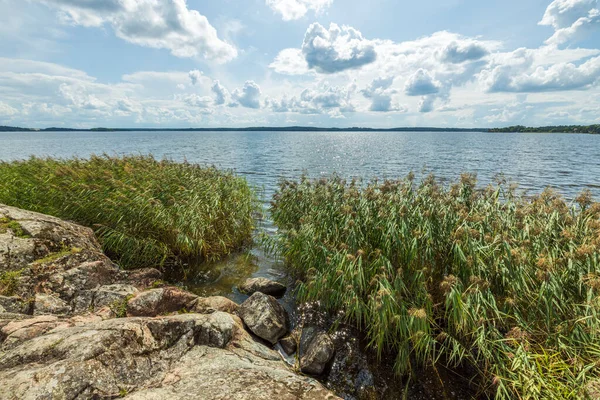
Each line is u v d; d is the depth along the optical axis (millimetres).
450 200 6918
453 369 5277
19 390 2908
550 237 6035
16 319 4625
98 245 8680
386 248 6527
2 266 5984
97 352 3561
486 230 6238
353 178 9836
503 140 120625
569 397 3988
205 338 4812
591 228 5578
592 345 4430
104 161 13969
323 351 5406
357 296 6062
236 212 11938
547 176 29188
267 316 6230
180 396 3369
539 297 4812
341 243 6637
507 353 4438
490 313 5344
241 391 3541
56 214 10344
